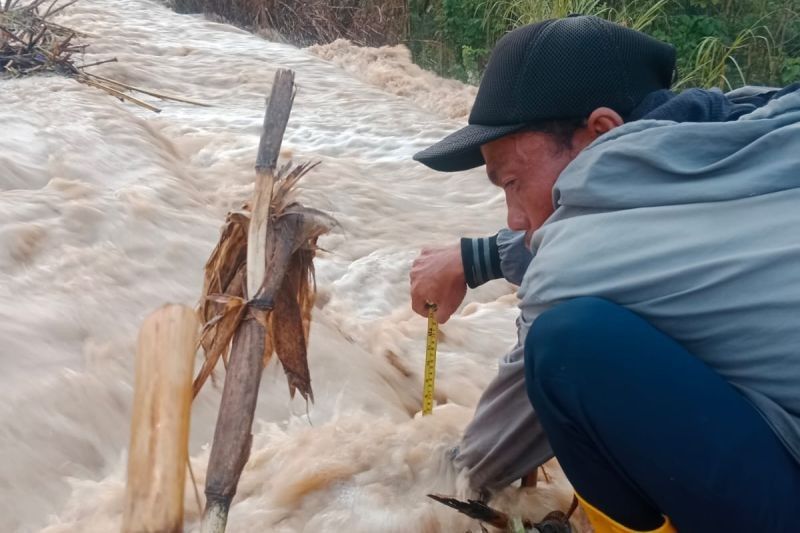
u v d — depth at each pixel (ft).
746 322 4.63
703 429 4.56
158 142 13.43
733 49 24.27
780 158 4.89
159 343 3.72
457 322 9.93
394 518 5.83
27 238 8.78
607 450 4.75
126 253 9.11
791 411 4.67
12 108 13.10
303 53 24.91
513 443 5.94
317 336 8.29
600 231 4.91
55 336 7.40
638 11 25.39
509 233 6.80
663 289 4.73
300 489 6.00
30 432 6.43
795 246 4.61
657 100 5.52
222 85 20.44
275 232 4.72
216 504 4.08
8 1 18.60
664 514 4.84
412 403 8.38
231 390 4.31
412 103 21.62
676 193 4.88
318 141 17.53
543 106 5.41
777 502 4.60
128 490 3.51
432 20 30.22
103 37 22.29
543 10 24.36
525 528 5.98
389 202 13.98
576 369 4.63
